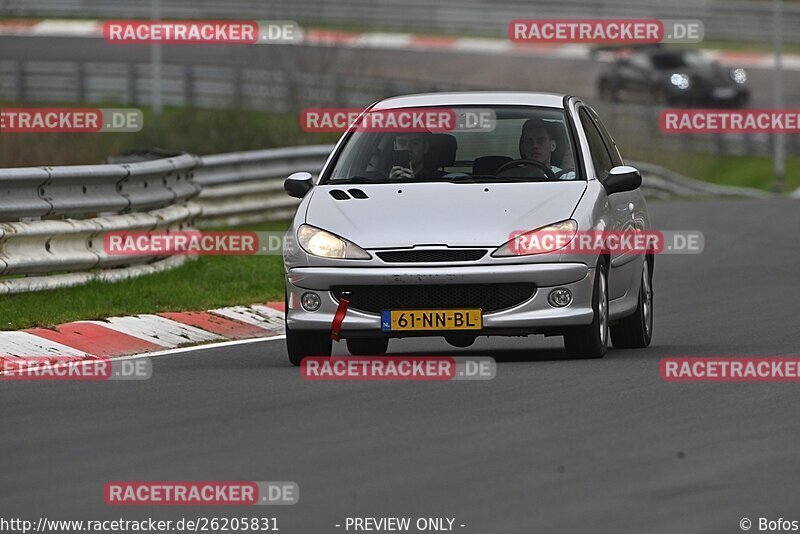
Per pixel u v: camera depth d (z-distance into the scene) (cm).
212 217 7938
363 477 2427
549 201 3753
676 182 12531
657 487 2333
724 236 8106
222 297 5062
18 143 8431
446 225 3675
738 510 2191
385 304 3653
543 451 2603
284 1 18838
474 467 2484
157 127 11194
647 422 2869
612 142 4469
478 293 3622
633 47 16688
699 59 16562
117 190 5475
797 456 2552
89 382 3534
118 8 19425
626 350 4081
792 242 7738
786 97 17488
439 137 4019
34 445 2752
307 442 2717
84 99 14788
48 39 18550
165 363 3909
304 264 3688
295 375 3569
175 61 17162
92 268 5234
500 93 4181
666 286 5909
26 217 5019
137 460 2594
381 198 3809
